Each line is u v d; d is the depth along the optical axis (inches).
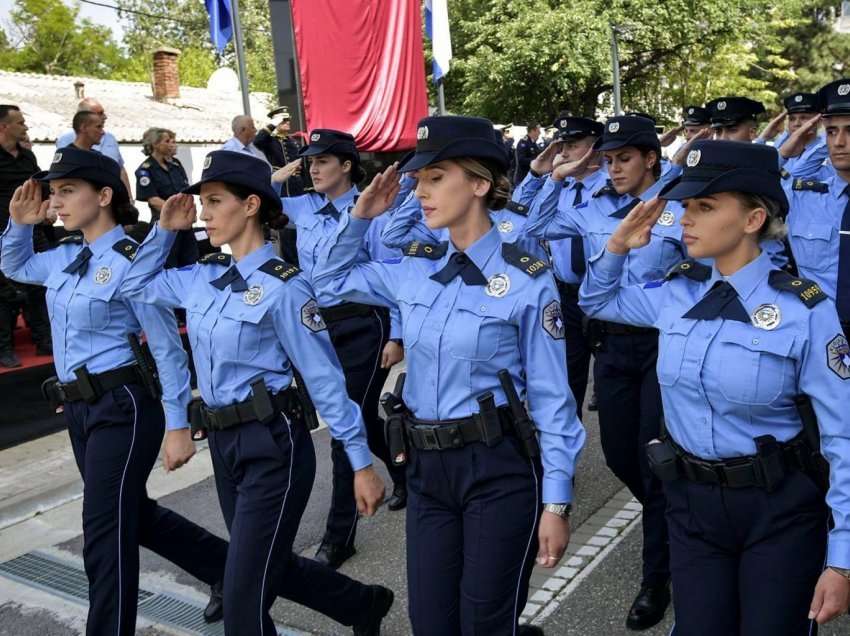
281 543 110.7
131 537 126.9
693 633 88.9
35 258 144.7
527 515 93.2
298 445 112.8
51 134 589.0
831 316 83.6
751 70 1445.6
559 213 167.2
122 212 136.1
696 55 1061.8
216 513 196.1
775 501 85.0
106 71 1584.6
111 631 123.9
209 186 112.3
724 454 86.9
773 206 86.5
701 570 89.7
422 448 95.9
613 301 103.6
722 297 88.4
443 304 95.8
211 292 114.7
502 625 92.4
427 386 96.0
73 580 165.8
